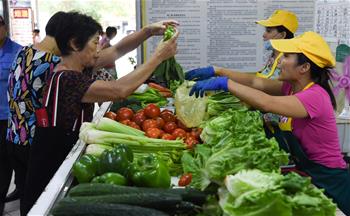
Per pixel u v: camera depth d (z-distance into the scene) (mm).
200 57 3979
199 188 1372
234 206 1136
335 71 3543
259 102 1897
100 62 2959
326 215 1110
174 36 2287
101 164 1550
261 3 3867
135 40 2992
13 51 3738
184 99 2270
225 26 3916
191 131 2215
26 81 2594
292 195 1123
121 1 12617
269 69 3199
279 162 1351
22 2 7223
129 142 1879
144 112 2387
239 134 1527
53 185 1536
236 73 2807
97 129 1965
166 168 1502
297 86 2092
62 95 2125
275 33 3195
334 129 2008
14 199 3914
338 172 1990
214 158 1323
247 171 1223
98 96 2121
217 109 2244
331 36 3742
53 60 2549
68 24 2184
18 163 2939
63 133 2160
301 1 3830
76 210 1254
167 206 1290
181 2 3846
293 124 2041
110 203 1279
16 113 2723
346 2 3678
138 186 1459
